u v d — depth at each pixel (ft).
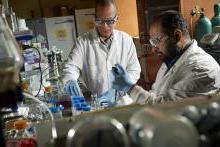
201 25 9.46
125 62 8.87
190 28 9.78
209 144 1.98
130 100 5.77
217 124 2.04
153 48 6.04
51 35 13.38
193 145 1.79
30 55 6.98
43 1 14.39
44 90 6.96
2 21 4.97
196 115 1.99
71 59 8.41
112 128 1.99
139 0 10.91
